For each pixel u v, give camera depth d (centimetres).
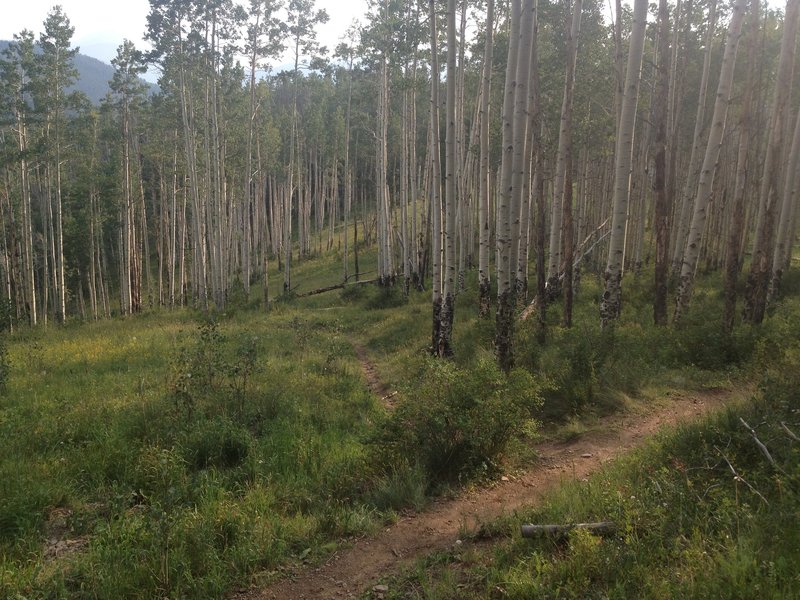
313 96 4484
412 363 1210
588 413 795
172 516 471
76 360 1312
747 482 412
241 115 3225
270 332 1759
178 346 1441
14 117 3058
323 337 1669
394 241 3684
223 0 2431
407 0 2150
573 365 885
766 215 1145
